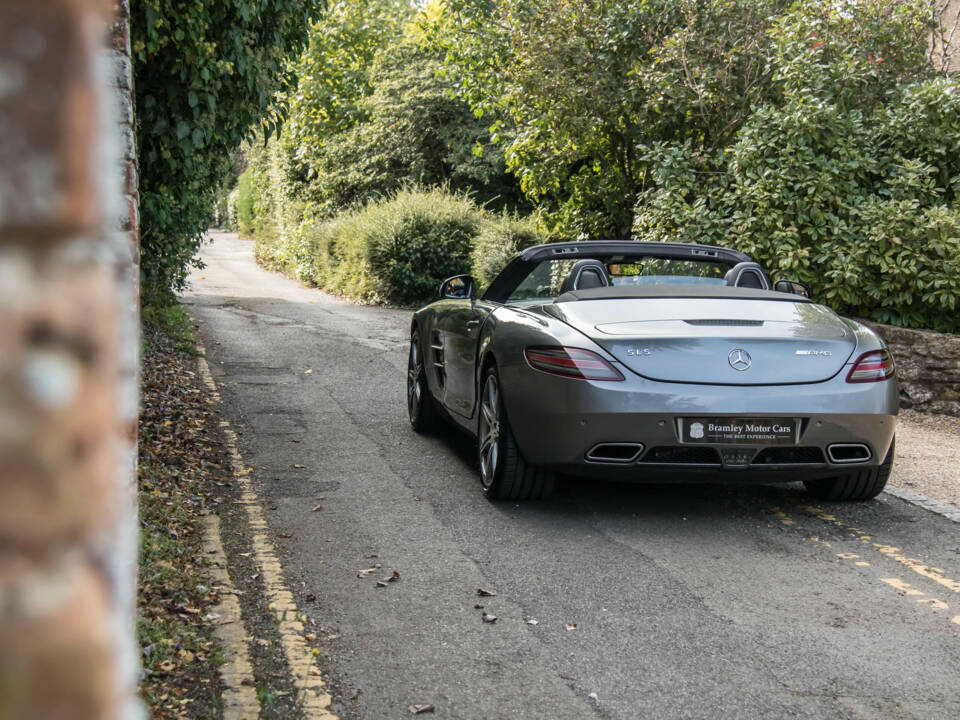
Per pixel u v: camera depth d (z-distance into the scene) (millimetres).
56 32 283
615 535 4641
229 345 12234
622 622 3510
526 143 14344
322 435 7016
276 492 5363
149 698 2695
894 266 9188
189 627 3291
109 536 317
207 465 5883
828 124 10305
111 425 308
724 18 12773
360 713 2740
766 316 5004
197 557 4078
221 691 2826
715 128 12766
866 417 4738
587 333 4758
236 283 25625
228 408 7965
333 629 3395
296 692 2852
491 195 28531
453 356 6289
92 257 301
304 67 22922
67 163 287
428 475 5859
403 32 28922
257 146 34781
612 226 14422
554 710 2789
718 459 4668
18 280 285
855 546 4543
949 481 5949
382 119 27828
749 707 2830
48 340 290
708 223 10508
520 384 4832
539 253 5867
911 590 3934
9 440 287
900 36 11898
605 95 13352
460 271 20641
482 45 15047
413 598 3729
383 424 7512
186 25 6027
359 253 21156
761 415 4613
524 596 3770
